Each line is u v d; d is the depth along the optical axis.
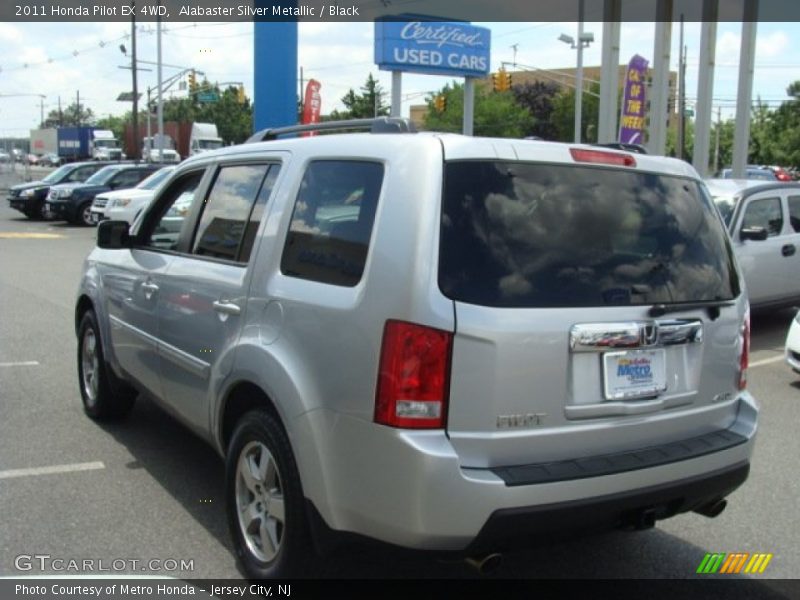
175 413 4.57
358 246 3.12
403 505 2.83
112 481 4.80
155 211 5.04
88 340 6.03
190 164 4.77
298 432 3.15
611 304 3.18
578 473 2.98
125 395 5.78
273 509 3.43
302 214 3.52
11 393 6.68
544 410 3.01
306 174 3.60
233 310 3.71
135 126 46.34
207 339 3.98
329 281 3.22
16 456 5.18
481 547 2.88
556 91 71.81
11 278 13.61
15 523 4.20
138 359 4.96
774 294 9.98
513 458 2.97
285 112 16.30
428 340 2.83
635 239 3.37
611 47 17.66
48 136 75.69
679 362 3.41
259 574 3.53
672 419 3.37
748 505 4.76
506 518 2.85
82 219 24.83
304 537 3.28
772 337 10.16
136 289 4.93
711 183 10.40
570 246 3.17
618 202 3.38
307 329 3.21
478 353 2.88
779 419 6.61
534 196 3.15
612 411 3.17
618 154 3.48
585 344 3.07
